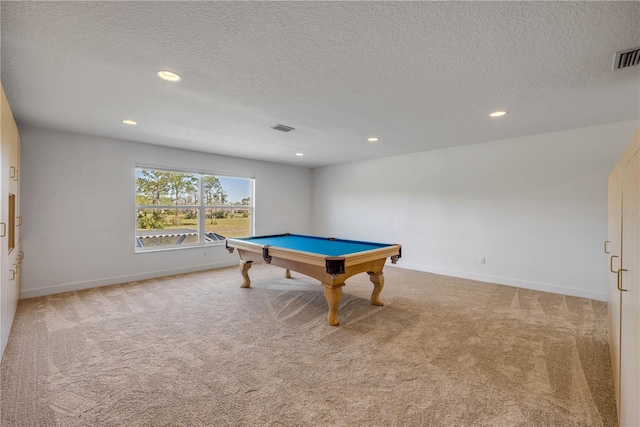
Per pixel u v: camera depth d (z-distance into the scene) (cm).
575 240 375
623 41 174
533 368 208
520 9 147
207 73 219
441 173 500
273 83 236
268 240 436
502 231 434
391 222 572
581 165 368
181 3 142
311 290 405
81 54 192
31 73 218
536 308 331
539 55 192
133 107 292
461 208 476
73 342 245
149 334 262
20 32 166
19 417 157
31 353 226
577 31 165
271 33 169
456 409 166
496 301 356
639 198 115
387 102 277
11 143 254
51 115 318
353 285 431
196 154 521
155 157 470
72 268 396
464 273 473
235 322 291
